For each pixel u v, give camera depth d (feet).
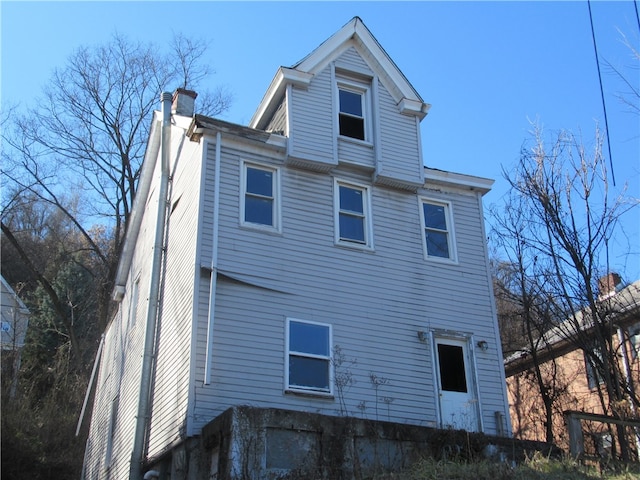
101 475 64.08
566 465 37.70
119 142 105.09
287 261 48.67
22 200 118.73
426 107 57.93
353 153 54.39
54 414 83.30
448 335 52.21
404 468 38.68
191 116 56.03
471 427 49.85
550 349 66.49
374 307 50.31
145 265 63.57
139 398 48.67
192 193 50.19
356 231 52.90
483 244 57.88
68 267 121.08
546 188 62.64
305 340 46.80
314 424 37.65
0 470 59.98
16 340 94.68
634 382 61.82
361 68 57.67
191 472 39.04
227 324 44.68
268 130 57.21
